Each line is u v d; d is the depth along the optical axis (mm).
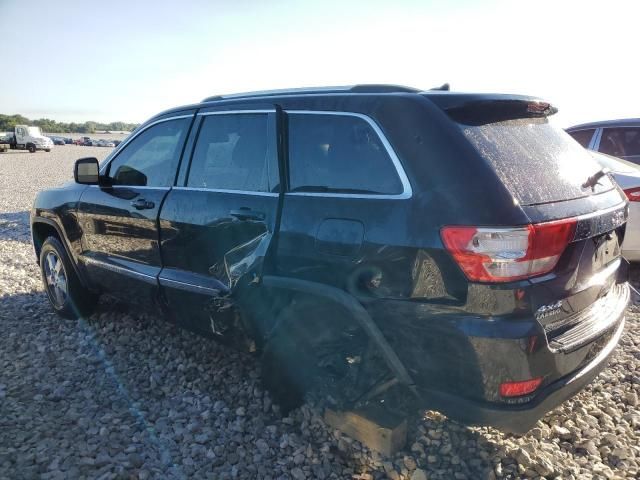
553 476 2828
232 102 3678
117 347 4402
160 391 3717
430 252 2486
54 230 5156
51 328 4863
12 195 16516
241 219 3264
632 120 7156
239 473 2898
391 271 2605
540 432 3199
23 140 47688
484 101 2795
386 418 3021
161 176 4016
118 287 4332
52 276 5145
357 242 2711
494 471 2863
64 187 4980
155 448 3080
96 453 3006
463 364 2449
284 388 3301
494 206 2396
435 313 2484
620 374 3926
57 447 3035
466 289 2412
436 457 2971
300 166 3125
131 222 4078
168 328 4754
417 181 2604
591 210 2727
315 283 2877
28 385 3777
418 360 2588
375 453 2988
